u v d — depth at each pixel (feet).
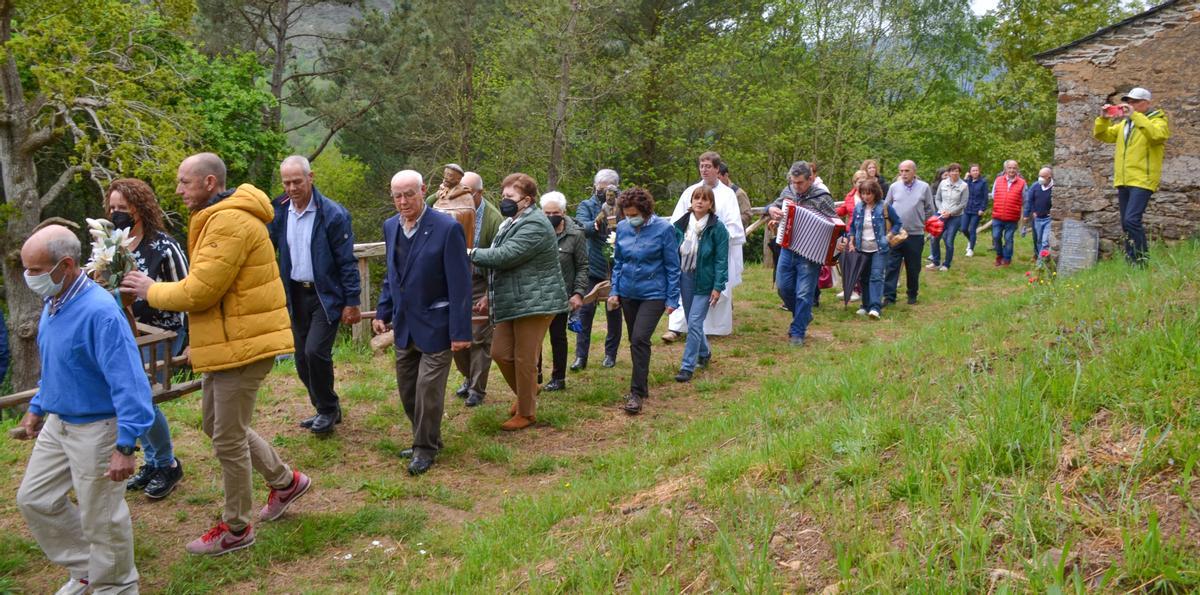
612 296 22.24
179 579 13.21
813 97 85.46
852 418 14.06
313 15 99.14
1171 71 31.48
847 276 33.88
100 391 11.51
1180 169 31.40
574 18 69.15
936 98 98.84
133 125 53.42
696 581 10.30
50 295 11.27
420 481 17.17
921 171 94.02
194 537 14.61
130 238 16.53
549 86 71.56
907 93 91.91
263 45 98.73
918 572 9.07
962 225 53.26
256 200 13.56
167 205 54.08
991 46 106.22
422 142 89.61
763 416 17.43
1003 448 11.00
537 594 11.14
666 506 12.92
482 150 84.64
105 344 11.20
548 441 19.66
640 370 21.68
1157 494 9.52
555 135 72.59
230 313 13.41
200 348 13.37
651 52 75.05
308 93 96.63
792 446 13.35
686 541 11.39
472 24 80.59
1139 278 19.67
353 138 100.22
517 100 71.05
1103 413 11.49
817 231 28.43
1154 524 8.42
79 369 11.37
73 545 12.21
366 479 17.16
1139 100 26.76
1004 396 12.52
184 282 12.96
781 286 29.73
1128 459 10.27
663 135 88.33
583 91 75.66
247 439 14.24
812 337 30.40
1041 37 95.61
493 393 23.30
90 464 11.53
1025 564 8.74
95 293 11.46
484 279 21.79
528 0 71.82
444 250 16.97
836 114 84.07
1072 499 9.82
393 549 14.37
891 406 14.37
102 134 52.90
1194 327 13.60
